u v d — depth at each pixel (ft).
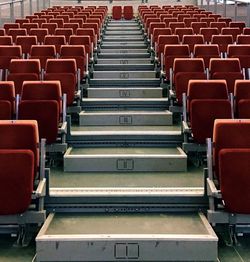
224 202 12.02
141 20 56.95
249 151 11.72
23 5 50.83
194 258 11.68
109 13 77.30
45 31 35.19
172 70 22.82
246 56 25.16
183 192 13.66
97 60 32.19
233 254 11.92
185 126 17.33
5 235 12.79
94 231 12.19
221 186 11.95
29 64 22.29
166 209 13.56
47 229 12.28
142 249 11.66
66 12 55.72
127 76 28.19
